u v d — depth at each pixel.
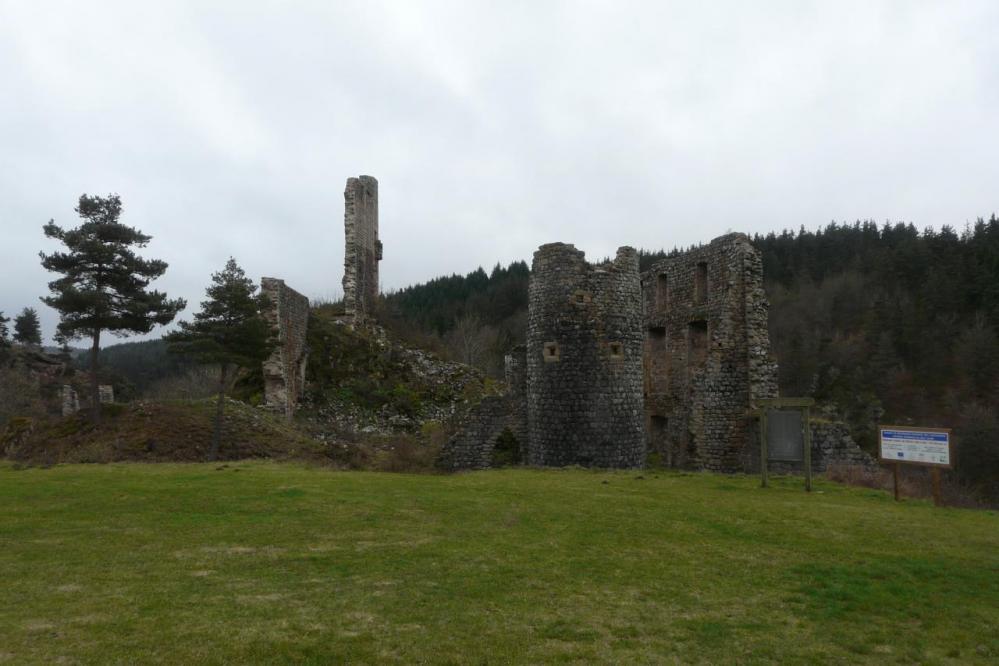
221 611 6.39
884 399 53.91
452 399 32.97
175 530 9.95
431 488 14.10
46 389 46.97
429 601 6.79
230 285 21.67
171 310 22.83
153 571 7.80
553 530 10.17
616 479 15.81
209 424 21.89
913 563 8.45
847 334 65.25
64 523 10.40
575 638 5.89
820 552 9.04
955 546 9.41
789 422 14.73
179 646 5.48
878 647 5.88
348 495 12.98
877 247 82.62
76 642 5.55
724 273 22.34
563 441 18.78
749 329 21.47
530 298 20.19
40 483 14.23
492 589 7.23
